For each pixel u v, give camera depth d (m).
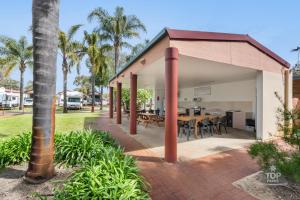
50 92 3.55
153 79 11.81
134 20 22.78
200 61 6.33
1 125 11.30
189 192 3.49
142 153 5.82
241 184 3.77
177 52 5.12
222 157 5.43
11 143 4.71
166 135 5.09
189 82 12.62
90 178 2.87
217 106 13.14
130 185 2.87
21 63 24.91
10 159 4.33
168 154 5.05
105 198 2.61
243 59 7.02
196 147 6.53
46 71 3.48
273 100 8.18
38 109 3.47
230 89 12.03
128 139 7.82
